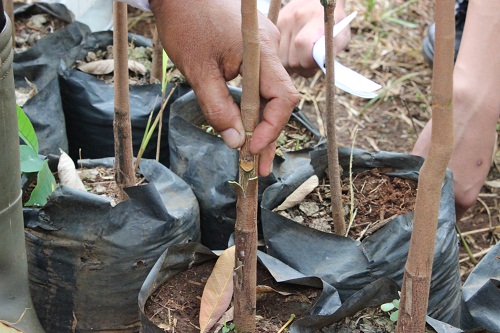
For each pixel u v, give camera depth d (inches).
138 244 52.1
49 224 51.6
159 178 59.4
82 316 54.7
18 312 49.6
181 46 39.2
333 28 46.4
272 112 36.3
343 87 49.5
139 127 72.2
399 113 95.2
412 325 36.0
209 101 38.2
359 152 59.8
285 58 66.4
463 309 50.7
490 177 85.5
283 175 61.1
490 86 62.3
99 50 80.7
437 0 28.3
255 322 44.6
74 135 76.5
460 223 79.1
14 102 45.0
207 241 63.8
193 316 46.0
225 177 61.5
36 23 84.4
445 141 30.9
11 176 46.0
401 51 106.7
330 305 46.8
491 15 62.7
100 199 50.9
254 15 32.6
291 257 52.3
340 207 52.6
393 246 51.3
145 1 40.6
